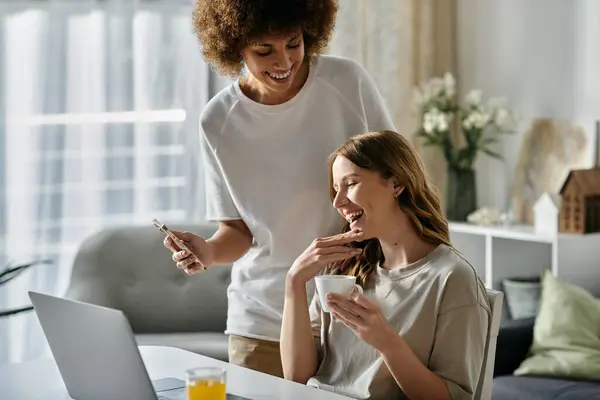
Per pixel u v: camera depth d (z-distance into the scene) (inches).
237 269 100.7
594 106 159.5
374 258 86.5
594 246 153.5
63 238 180.9
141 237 171.2
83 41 179.2
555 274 150.9
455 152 177.8
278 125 94.6
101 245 168.7
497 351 136.5
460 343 77.6
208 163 99.6
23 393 81.4
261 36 86.1
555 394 123.0
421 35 187.9
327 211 95.4
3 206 177.8
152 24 182.4
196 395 65.9
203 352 150.0
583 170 154.2
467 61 188.9
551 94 168.7
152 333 167.3
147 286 167.9
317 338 88.4
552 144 168.9
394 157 82.0
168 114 184.2
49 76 178.1
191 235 94.2
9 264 177.6
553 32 167.6
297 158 94.9
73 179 180.5
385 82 186.2
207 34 91.7
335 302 75.2
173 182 185.5
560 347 133.3
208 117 97.3
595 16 158.7
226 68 94.0
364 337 75.0
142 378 68.4
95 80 180.1
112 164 181.9
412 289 81.4
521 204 176.4
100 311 70.1
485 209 172.9
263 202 96.2
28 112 177.9
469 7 187.8
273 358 96.9
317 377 85.6
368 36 184.7
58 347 78.0
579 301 137.8
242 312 99.3
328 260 83.9
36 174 178.9
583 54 161.3
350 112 95.5
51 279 180.4
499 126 173.6
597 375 128.3
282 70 88.0
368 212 82.4
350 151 82.9
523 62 174.9
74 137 179.9
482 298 79.6
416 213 82.7
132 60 181.6
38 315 79.2
